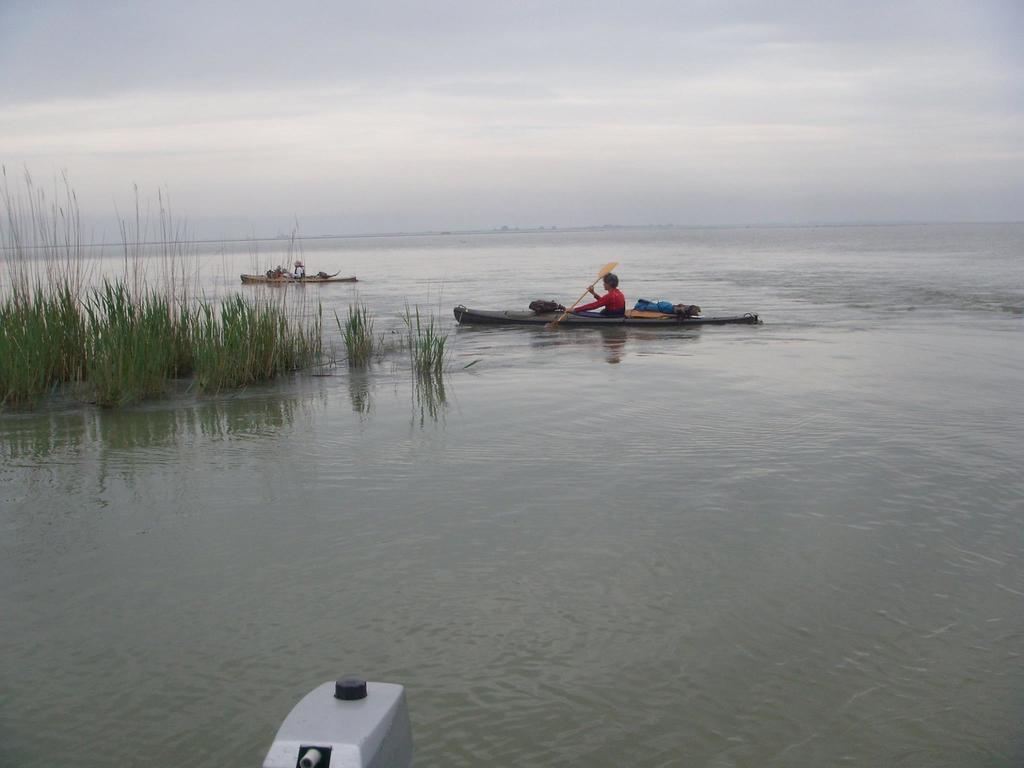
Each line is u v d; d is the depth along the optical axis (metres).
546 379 12.43
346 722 2.88
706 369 12.94
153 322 12.48
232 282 30.73
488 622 4.99
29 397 10.95
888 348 14.84
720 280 34.06
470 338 17.11
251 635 4.89
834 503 6.80
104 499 7.26
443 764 3.76
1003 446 8.29
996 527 6.26
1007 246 71.31
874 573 5.54
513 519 6.60
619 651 4.66
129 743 3.95
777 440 8.67
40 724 4.09
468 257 72.69
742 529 6.30
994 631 4.80
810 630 4.84
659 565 5.71
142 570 5.80
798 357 13.99
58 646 4.81
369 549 6.08
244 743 3.93
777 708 4.13
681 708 4.14
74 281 12.30
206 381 11.81
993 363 13.16
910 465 7.73
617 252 80.38
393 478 7.70
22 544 6.29
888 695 4.22
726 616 5.02
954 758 3.76
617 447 8.55
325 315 21.38
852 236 147.62
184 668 4.56
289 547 6.14
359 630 4.93
